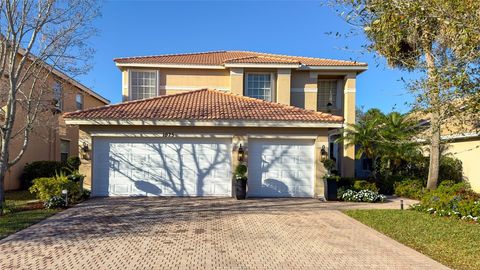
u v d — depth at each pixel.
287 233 9.57
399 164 20.20
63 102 22.94
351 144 20.17
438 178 18.02
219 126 15.63
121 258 7.37
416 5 6.29
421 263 7.24
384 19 6.72
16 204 13.77
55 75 17.95
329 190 15.60
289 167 16.11
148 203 13.92
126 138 15.64
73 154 25.83
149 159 15.69
